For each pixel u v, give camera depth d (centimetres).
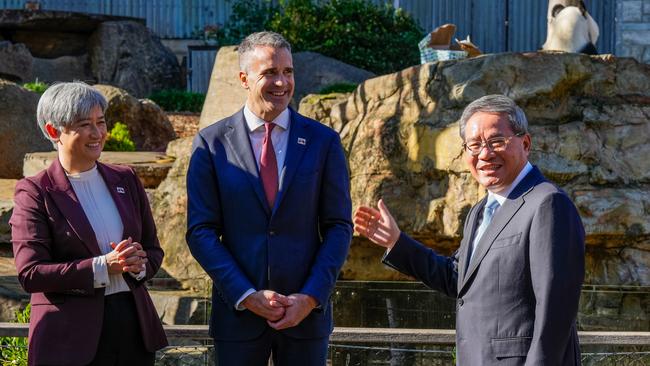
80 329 386
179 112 1432
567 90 736
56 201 393
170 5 1903
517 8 1780
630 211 698
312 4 1516
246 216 402
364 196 746
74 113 391
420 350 555
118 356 398
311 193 406
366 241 754
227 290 392
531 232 352
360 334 483
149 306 407
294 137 412
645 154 723
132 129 1218
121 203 407
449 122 727
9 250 829
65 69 1681
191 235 405
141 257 386
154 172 887
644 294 700
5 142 1059
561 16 869
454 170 711
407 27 1527
